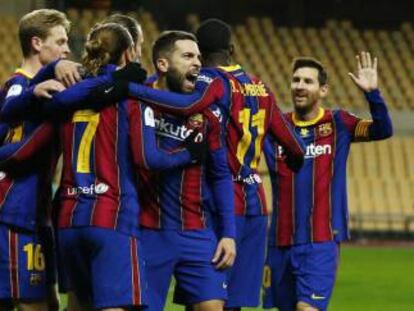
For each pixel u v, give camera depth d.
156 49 21.86
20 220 22.06
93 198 19.94
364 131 26.20
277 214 26.39
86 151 20.09
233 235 21.66
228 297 23.80
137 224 20.19
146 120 20.17
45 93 20.39
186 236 21.47
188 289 21.62
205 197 21.78
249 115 23.33
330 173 26.17
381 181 87.31
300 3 107.19
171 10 104.62
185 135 21.53
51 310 23.08
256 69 99.94
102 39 20.69
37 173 22.17
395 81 100.50
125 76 20.16
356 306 42.50
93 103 20.03
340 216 26.20
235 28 103.69
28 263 22.20
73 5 95.12
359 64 26.27
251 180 23.64
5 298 22.20
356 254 69.88
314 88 26.19
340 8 107.88
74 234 20.05
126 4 96.50
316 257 25.92
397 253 71.00
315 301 25.81
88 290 20.62
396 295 46.41
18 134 22.09
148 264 21.45
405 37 105.50
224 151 21.78
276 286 26.53
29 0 96.88
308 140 26.27
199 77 22.41
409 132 95.56
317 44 103.56
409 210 86.06
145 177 21.41
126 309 20.02
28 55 22.89
